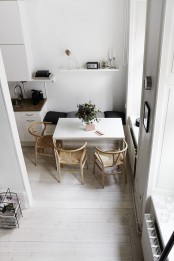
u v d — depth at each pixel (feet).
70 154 12.98
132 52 13.64
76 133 13.01
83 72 16.15
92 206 11.40
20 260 9.16
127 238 9.80
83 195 12.07
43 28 14.93
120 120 14.32
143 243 8.63
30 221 10.73
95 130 13.26
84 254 9.27
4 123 9.34
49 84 16.62
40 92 16.63
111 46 15.38
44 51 15.62
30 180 13.25
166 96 6.78
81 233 10.09
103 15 14.52
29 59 14.90
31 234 10.14
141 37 13.28
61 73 16.24
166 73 6.46
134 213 10.95
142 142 9.46
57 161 12.55
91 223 10.52
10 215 10.02
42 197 12.05
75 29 14.96
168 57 6.24
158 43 6.50
